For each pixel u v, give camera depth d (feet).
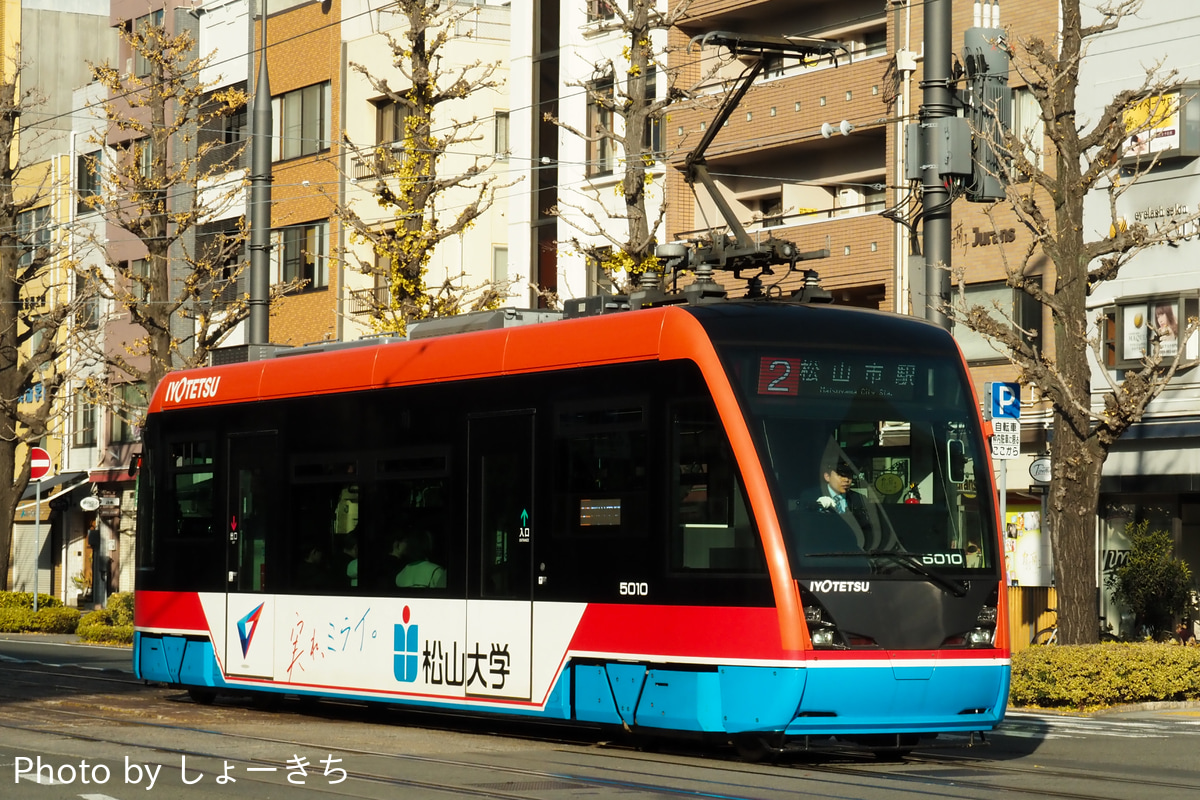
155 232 146.72
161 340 145.69
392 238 123.54
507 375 60.90
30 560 226.17
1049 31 112.37
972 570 53.98
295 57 181.37
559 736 62.34
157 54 150.41
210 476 75.77
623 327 56.85
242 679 72.28
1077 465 83.92
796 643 50.37
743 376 53.21
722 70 138.41
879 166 127.34
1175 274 105.29
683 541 53.52
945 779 48.65
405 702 63.57
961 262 116.78
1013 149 83.66
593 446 57.16
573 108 148.05
